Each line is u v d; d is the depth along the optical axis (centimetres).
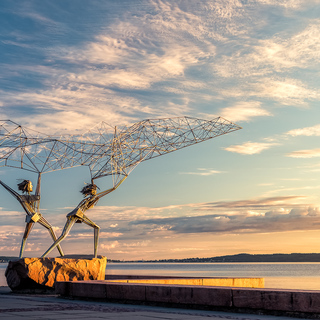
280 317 1547
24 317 1491
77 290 2264
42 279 3012
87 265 3212
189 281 2816
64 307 1848
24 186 3341
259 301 1627
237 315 1602
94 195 3572
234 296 1688
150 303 1941
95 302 2122
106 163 3666
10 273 3088
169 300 1873
